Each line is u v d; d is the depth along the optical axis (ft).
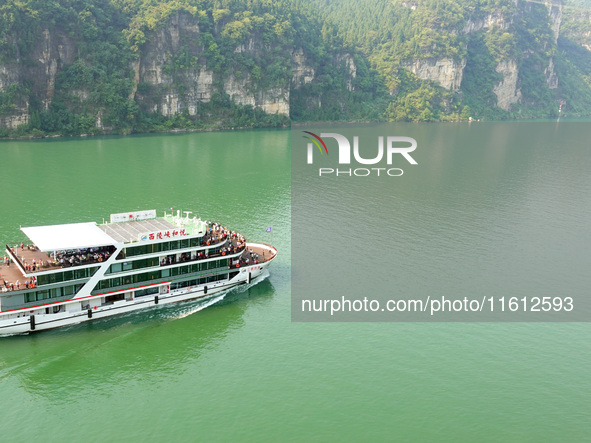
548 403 225.35
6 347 251.60
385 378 239.30
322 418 214.28
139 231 290.97
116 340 261.85
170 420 212.43
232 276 312.71
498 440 204.74
